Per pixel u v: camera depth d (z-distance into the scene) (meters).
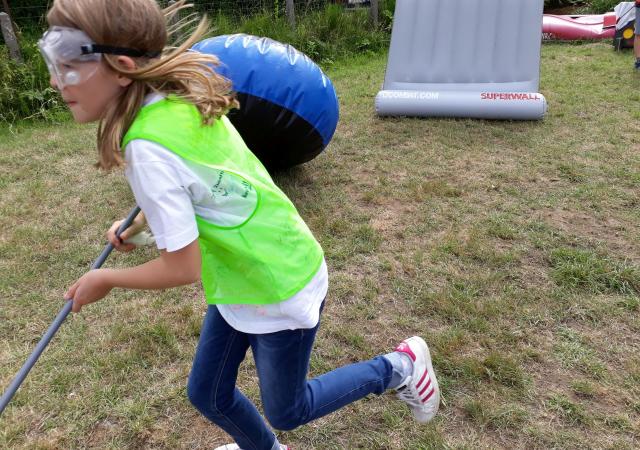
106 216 4.11
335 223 3.83
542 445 2.19
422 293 3.12
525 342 2.74
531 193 4.27
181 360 2.69
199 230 1.45
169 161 1.32
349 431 2.28
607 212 3.95
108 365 2.64
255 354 1.67
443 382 2.50
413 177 4.61
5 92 6.60
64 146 5.60
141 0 1.29
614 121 5.73
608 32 9.95
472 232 3.70
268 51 4.12
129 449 2.23
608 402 2.38
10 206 4.28
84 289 1.49
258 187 1.52
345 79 8.00
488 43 6.20
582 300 3.02
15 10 8.73
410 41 6.44
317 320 1.61
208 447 2.23
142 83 1.33
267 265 1.51
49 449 2.22
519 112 5.75
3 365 2.67
